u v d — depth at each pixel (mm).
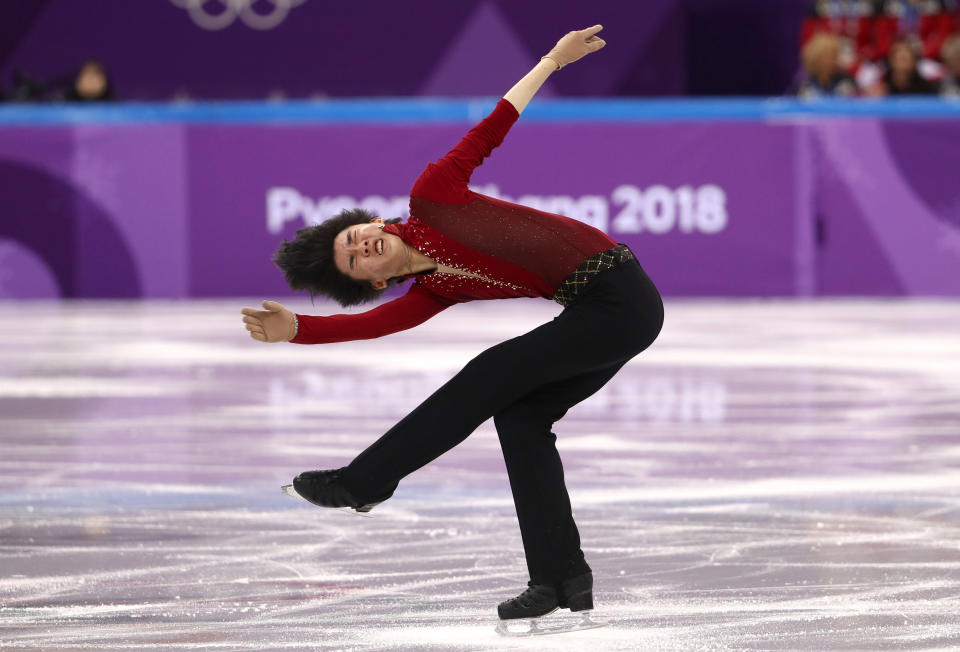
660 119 46375
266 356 33250
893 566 13836
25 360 32531
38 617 12141
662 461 19906
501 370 11781
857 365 30922
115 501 17375
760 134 46438
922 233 46312
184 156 46688
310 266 12484
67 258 46688
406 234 12375
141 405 25641
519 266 12227
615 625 11812
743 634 11477
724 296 46812
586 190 46531
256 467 19578
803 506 16812
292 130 46625
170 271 46906
